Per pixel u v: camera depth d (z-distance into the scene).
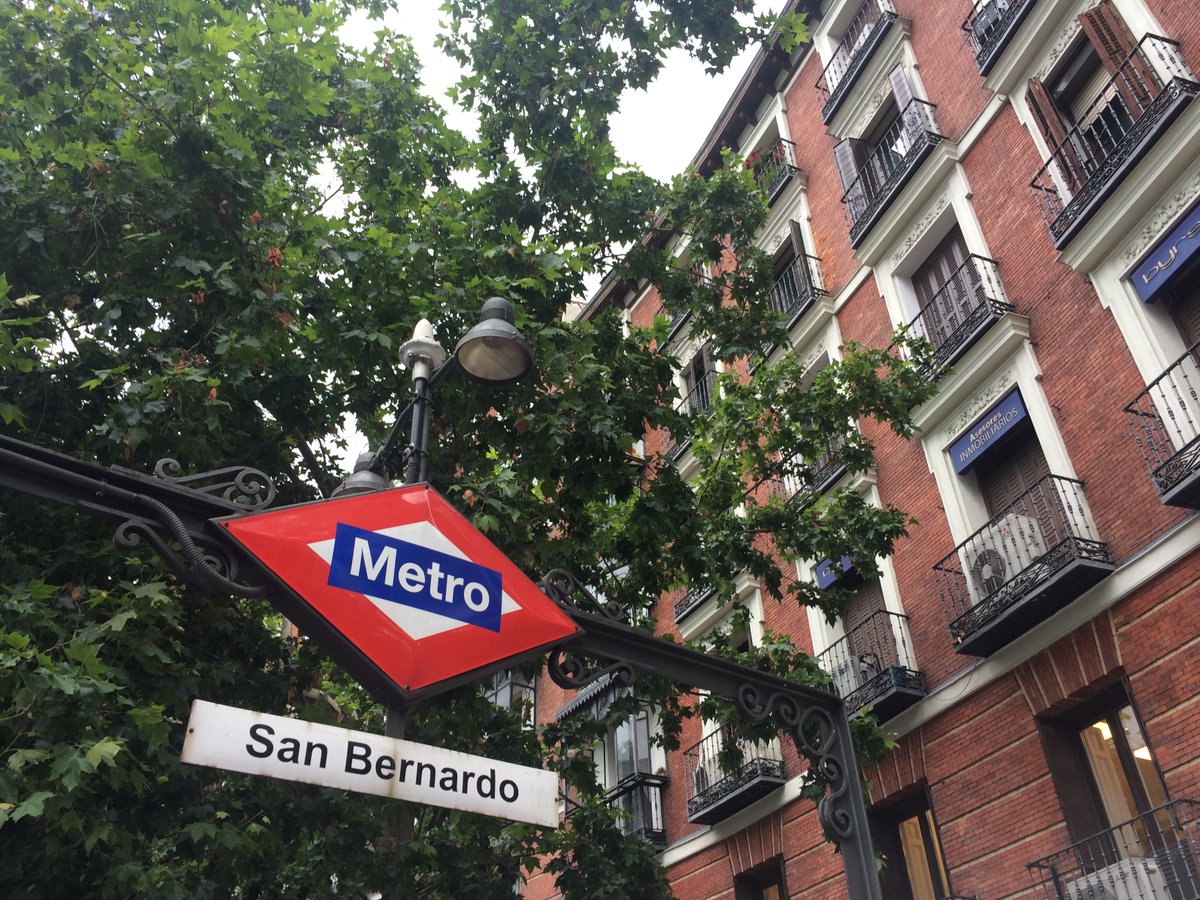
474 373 5.59
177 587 7.15
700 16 9.41
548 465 8.31
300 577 3.43
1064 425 11.88
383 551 3.68
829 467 15.66
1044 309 12.65
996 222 13.88
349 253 8.40
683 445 20.00
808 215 19.03
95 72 7.68
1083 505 11.27
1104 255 11.83
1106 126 12.12
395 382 9.02
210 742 2.91
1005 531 11.77
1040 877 10.25
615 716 10.44
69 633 6.09
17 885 5.93
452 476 8.19
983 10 14.88
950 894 11.38
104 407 7.66
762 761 14.77
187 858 6.78
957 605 12.64
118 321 7.71
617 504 10.35
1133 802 10.09
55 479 3.26
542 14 9.67
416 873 9.14
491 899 9.01
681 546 9.28
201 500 3.48
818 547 11.18
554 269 8.97
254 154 8.12
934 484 13.85
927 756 12.34
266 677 7.93
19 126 7.77
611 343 9.64
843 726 4.82
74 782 4.80
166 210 7.50
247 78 8.52
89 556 6.77
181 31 7.64
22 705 5.15
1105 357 11.55
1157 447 10.41
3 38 7.39
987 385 13.30
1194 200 10.64
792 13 9.56
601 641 4.22
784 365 12.04
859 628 14.18
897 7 17.75
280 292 7.80
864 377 11.73
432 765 3.29
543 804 3.45
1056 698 10.86
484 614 3.80
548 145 9.98
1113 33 12.08
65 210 7.52
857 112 18.33
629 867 10.13
